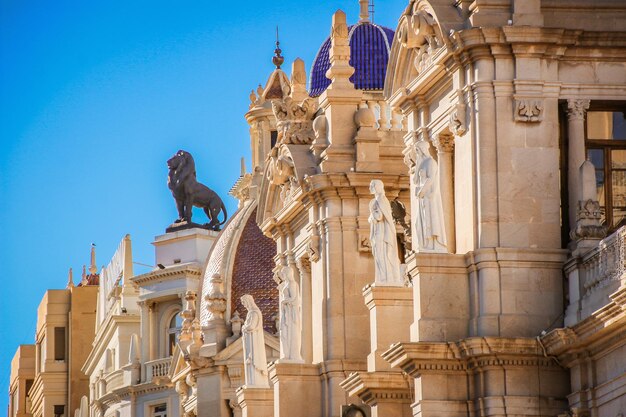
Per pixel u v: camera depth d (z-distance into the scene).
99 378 188.62
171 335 171.62
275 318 146.50
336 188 105.75
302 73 113.62
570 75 87.06
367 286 94.62
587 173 84.44
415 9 91.19
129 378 171.88
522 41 86.19
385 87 95.94
